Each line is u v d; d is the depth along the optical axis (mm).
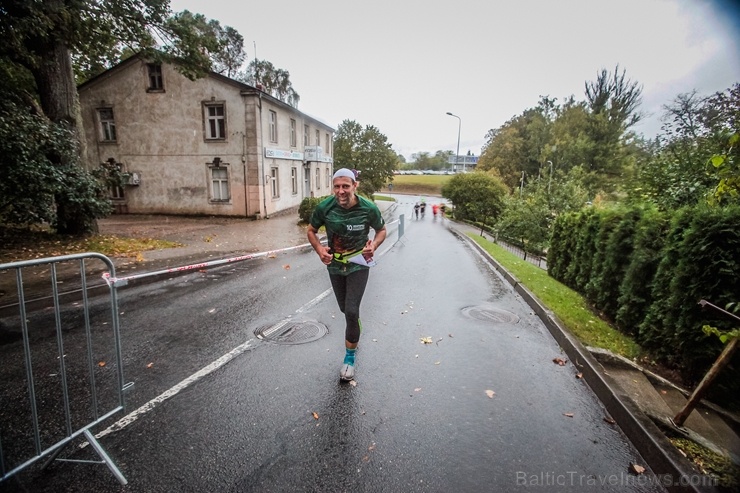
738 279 3557
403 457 2627
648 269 4961
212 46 14086
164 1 12047
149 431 2850
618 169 38531
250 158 19500
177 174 20281
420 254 12320
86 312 2605
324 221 3652
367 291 7211
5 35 8133
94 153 20594
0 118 7988
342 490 2320
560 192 20469
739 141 3361
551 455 2693
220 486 2330
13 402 3162
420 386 3623
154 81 19719
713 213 3811
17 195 8867
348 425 2969
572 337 4727
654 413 3221
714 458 2742
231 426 2928
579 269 7809
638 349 4680
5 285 6547
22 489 2273
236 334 4801
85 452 2611
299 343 4551
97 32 11125
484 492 2334
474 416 3148
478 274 9383
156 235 13367
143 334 4742
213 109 19609
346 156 45656
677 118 9453
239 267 8992
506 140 54219
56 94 10305
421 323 5449
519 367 4113
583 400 3467
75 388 3414
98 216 11133
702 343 3777
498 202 34844
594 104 41656
